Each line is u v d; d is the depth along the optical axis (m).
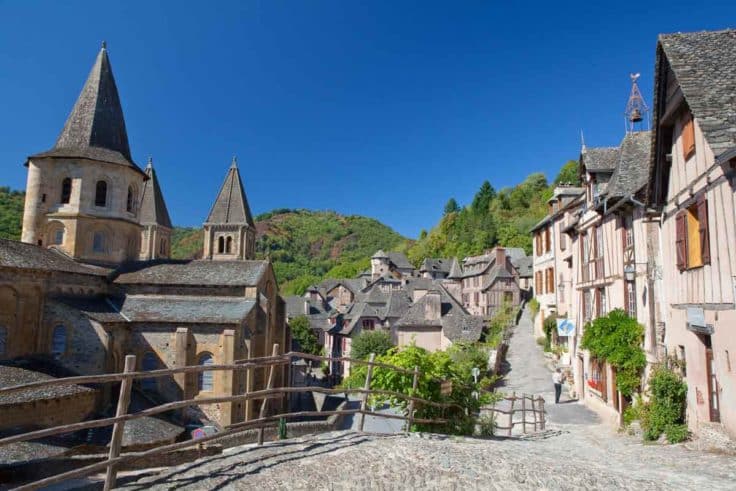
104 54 29.81
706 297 11.52
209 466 6.81
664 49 12.55
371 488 6.45
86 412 19.36
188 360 24.08
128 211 29.92
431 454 7.99
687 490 7.21
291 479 6.44
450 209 141.38
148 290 27.12
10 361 20.03
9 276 21.03
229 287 27.08
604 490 6.92
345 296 93.88
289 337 33.38
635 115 21.03
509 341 38.97
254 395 7.27
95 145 28.33
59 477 5.01
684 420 13.06
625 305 18.08
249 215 45.94
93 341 22.41
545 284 37.34
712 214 11.00
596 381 21.28
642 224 16.47
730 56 11.88
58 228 27.22
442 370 12.38
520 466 7.73
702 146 11.57
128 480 6.24
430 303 44.47
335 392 8.78
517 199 113.06
